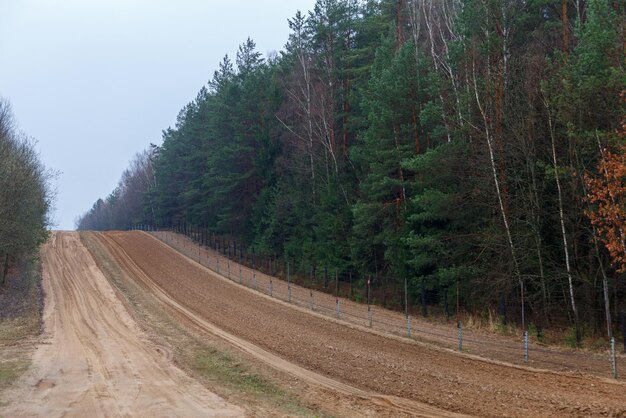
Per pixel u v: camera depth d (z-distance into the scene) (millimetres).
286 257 46094
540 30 26984
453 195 27062
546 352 20141
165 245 65375
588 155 22406
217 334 24906
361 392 15297
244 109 54844
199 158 70250
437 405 13789
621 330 21766
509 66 25266
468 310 28688
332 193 39906
